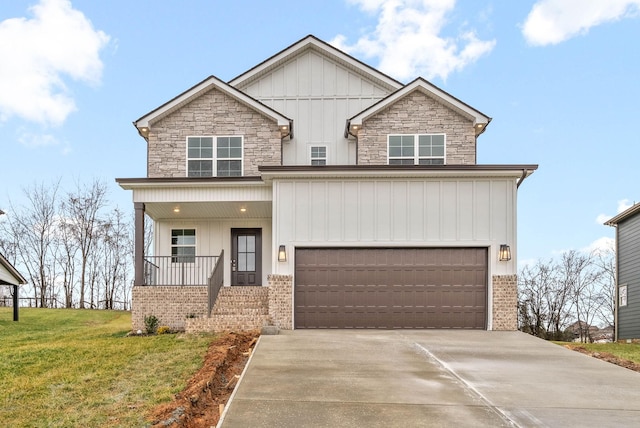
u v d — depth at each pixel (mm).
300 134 16766
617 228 17594
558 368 7832
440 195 12641
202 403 5910
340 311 12523
